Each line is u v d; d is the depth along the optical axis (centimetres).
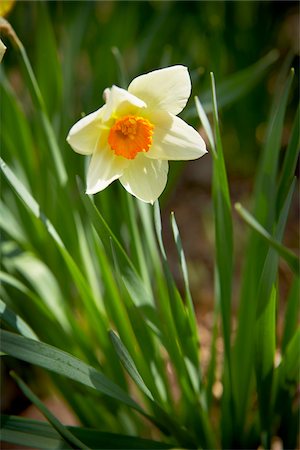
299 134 68
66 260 71
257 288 70
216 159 67
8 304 78
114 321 73
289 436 74
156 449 68
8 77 118
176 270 103
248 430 75
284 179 69
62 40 103
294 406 78
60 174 77
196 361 71
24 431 65
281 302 95
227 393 71
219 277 70
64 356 63
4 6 69
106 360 75
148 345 70
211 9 119
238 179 125
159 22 102
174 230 66
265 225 70
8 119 81
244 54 117
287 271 101
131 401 67
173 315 68
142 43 101
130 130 62
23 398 85
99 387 65
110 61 97
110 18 112
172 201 122
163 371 75
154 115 63
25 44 102
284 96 70
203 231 113
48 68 86
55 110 86
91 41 111
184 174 129
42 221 67
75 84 109
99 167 62
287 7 119
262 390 71
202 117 66
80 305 84
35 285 77
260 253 70
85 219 84
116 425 76
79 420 76
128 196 74
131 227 74
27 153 83
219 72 93
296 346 68
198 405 71
